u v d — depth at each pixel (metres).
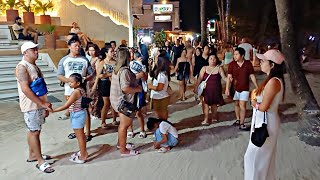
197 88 7.56
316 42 30.92
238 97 7.08
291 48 6.58
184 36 32.03
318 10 29.56
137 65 6.75
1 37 15.55
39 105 5.07
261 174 3.90
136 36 25.27
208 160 5.52
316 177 4.84
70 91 6.34
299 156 5.59
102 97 7.19
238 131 7.01
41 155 5.32
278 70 3.83
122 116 5.59
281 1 6.57
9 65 12.02
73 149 6.11
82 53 7.95
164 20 36.44
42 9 18.70
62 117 8.14
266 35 32.56
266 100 3.75
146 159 5.59
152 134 6.86
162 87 6.47
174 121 7.93
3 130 7.36
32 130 5.12
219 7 33.47
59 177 4.97
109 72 6.96
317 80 14.58
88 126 6.52
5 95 10.50
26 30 15.48
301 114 6.35
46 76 12.18
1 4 17.70
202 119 8.05
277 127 3.88
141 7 26.88
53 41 15.10
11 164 5.47
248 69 6.90
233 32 34.66
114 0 17.41
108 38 17.72
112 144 6.32
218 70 7.35
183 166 5.30
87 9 18.27
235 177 4.88
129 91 5.46
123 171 5.14
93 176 4.98
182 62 10.38
